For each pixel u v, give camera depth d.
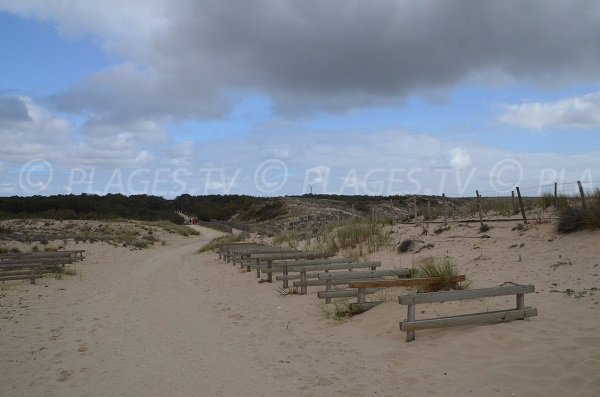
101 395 5.61
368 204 53.19
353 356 6.54
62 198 66.06
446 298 6.77
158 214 75.50
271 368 6.36
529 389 4.82
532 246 12.52
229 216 79.69
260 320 9.48
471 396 4.85
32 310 11.17
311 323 8.74
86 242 32.47
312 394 5.32
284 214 59.59
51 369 6.64
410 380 5.41
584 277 9.38
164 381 6.01
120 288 15.09
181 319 9.98
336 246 19.44
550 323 6.67
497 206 19.12
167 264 23.83
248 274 17.16
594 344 5.72
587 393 4.59
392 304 8.73
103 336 8.53
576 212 12.59
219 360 6.86
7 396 5.64
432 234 16.86
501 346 5.98
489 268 11.57
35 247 28.69
